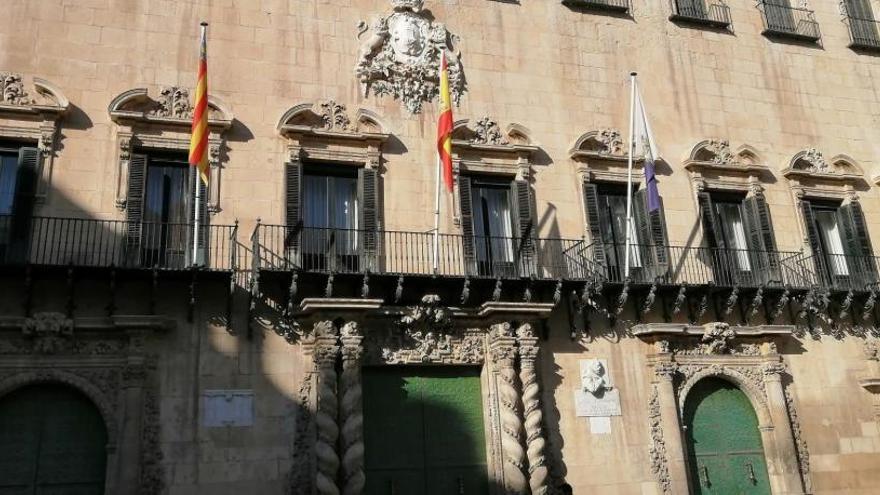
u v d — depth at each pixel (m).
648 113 24.50
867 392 23.55
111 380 17.38
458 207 21.42
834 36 27.86
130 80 19.61
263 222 19.62
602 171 23.22
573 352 21.05
